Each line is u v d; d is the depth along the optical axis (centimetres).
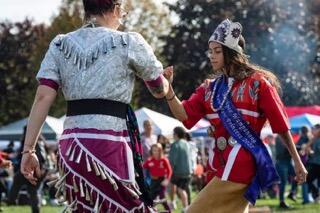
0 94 6531
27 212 1973
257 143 657
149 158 1773
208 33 5138
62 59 523
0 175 2261
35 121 515
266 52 4953
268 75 667
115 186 507
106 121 513
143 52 524
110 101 517
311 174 2039
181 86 5272
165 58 5294
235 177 655
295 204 2100
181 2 5216
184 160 1808
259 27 4962
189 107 676
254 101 656
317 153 2027
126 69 521
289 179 2391
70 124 520
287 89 4950
